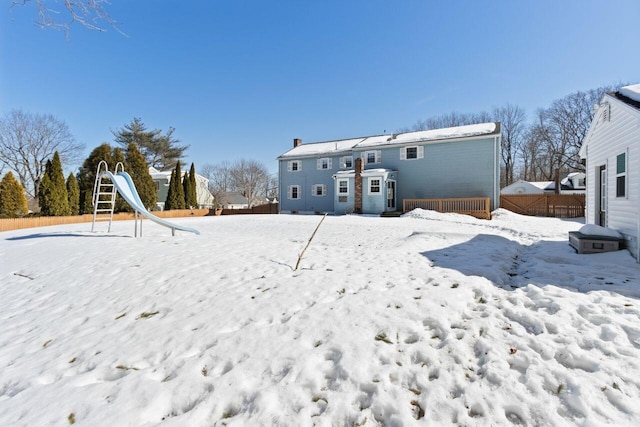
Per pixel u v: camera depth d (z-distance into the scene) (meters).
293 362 2.50
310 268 5.06
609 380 2.14
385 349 2.62
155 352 2.79
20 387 2.42
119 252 6.63
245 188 51.25
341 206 22.77
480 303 3.54
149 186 22.05
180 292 4.17
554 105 37.66
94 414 2.06
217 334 3.03
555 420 1.85
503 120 44.31
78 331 3.34
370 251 6.52
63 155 33.38
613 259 5.45
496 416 1.92
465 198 18.23
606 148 7.31
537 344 2.59
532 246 7.44
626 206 5.97
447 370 2.35
